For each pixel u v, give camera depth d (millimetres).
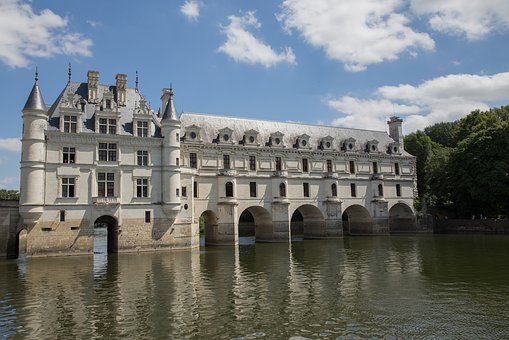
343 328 19562
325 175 71562
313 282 30766
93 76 52688
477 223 75312
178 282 30984
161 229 51875
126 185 50438
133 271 36094
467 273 33562
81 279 32250
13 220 47312
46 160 46781
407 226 81312
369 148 78500
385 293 26766
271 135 68125
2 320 21281
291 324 20219
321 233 71500
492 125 79938
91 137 49000
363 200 75812
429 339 18078
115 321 20953
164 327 19906
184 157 58906
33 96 46594
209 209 59719
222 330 19391
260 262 42000
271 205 65688
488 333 18766
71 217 47125
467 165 75500
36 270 36750
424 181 95438
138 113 52000
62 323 20719
